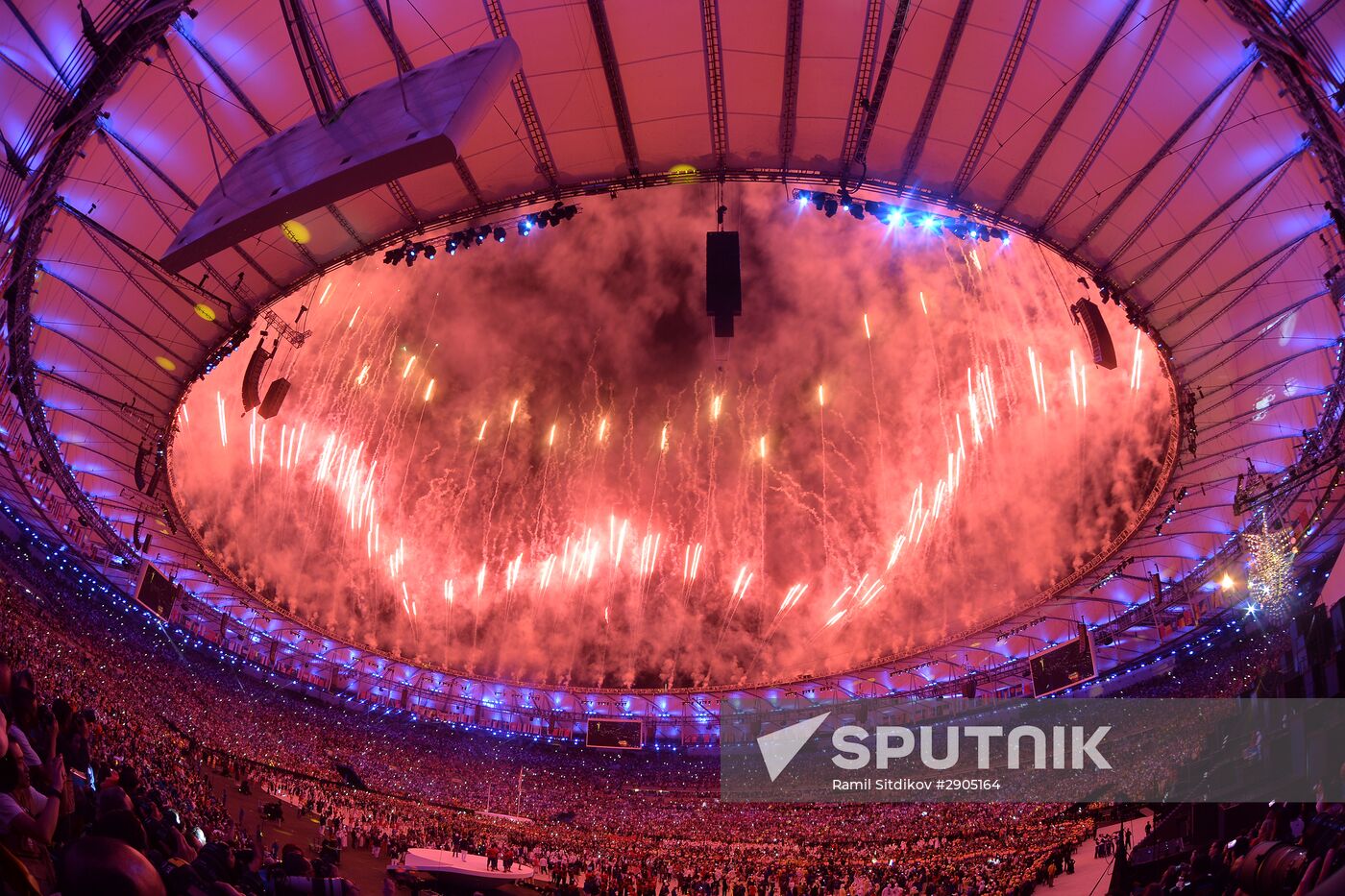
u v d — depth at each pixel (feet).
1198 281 116.88
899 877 139.33
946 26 96.27
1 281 102.32
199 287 120.26
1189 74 93.15
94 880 11.01
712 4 95.96
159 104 99.04
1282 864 27.27
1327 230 99.45
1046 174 110.83
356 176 37.29
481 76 38.63
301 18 42.98
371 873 115.75
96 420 161.17
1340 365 115.24
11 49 73.36
